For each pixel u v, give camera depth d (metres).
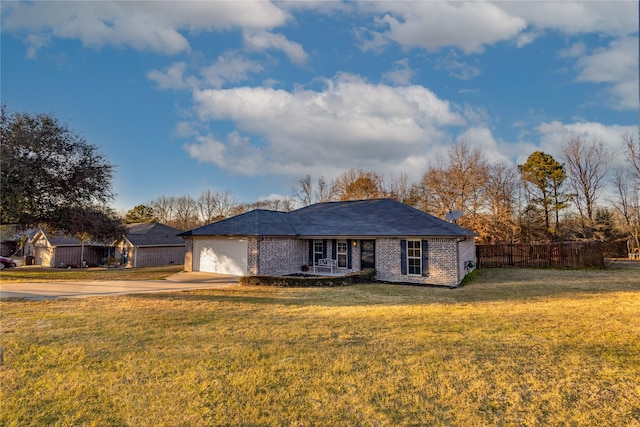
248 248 18.95
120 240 31.56
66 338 7.48
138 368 5.83
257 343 7.10
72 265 35.69
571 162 37.34
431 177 37.75
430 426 4.06
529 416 4.29
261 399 4.74
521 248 25.55
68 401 4.74
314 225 21.11
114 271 24.52
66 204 22.92
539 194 38.78
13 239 46.97
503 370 5.69
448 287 15.76
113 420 4.26
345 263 19.62
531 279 18.41
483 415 4.31
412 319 9.16
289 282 15.95
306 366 5.86
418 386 5.11
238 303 11.60
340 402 4.64
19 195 18.36
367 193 47.84
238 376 5.47
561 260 24.48
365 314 9.80
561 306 10.89
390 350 6.64
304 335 7.68
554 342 7.12
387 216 20.22
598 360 6.13
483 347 6.81
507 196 37.03
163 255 36.06
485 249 26.20
